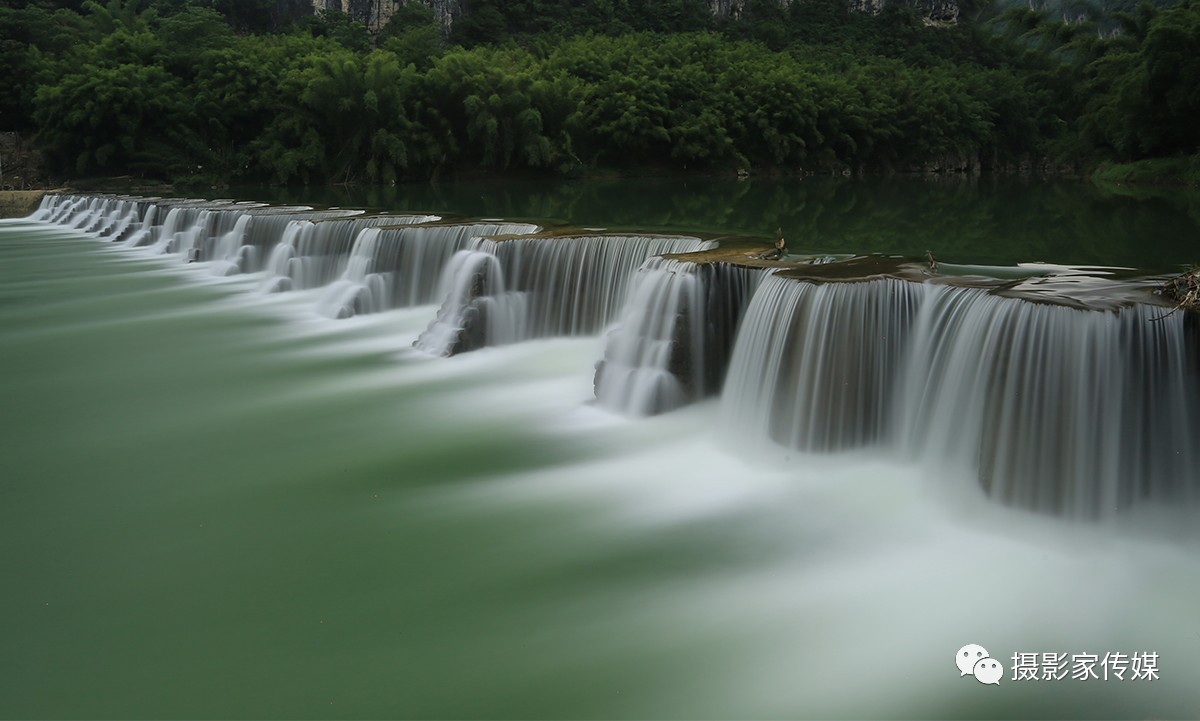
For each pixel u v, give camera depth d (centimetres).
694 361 1459
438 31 7981
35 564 1029
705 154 7238
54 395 1720
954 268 1543
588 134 7150
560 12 10875
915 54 11238
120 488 1255
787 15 12875
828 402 1223
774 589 924
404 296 2361
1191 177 4825
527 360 1822
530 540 1059
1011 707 731
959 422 1107
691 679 785
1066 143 6656
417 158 6334
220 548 1062
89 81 5706
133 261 3381
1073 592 891
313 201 4628
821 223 3006
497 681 792
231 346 2075
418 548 1047
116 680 809
